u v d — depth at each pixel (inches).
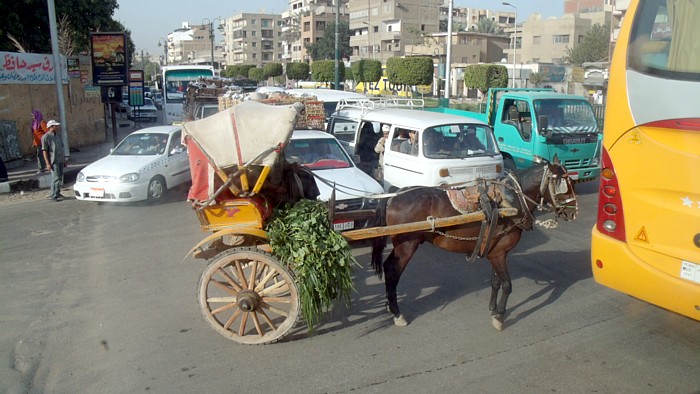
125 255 362.6
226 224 233.0
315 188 272.2
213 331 248.7
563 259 346.3
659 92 202.2
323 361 220.4
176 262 347.3
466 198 246.2
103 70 806.5
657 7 205.6
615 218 221.3
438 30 3651.6
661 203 205.2
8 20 1023.0
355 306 276.5
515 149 516.4
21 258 358.6
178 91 1261.1
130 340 240.4
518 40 3412.9
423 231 247.4
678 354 224.5
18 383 205.2
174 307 276.5
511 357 222.5
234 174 221.5
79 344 237.1
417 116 437.4
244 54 5447.8
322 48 3816.4
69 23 1208.2
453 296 288.8
